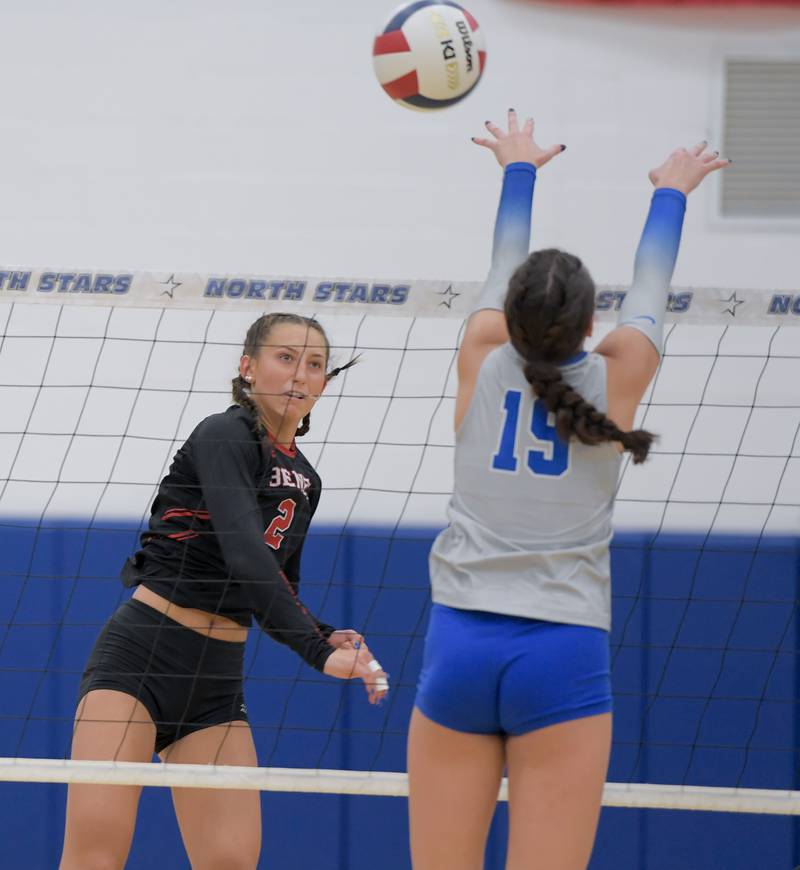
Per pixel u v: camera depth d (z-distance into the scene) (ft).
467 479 25.18
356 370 48.52
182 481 32.50
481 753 24.84
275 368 32.55
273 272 49.01
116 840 30.73
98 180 48.70
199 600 32.14
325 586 45.91
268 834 46.57
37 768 30.17
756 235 49.03
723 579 45.88
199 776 30.42
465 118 48.85
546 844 23.66
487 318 26.55
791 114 48.67
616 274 49.06
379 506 47.75
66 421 48.08
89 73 48.52
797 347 48.32
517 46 49.06
